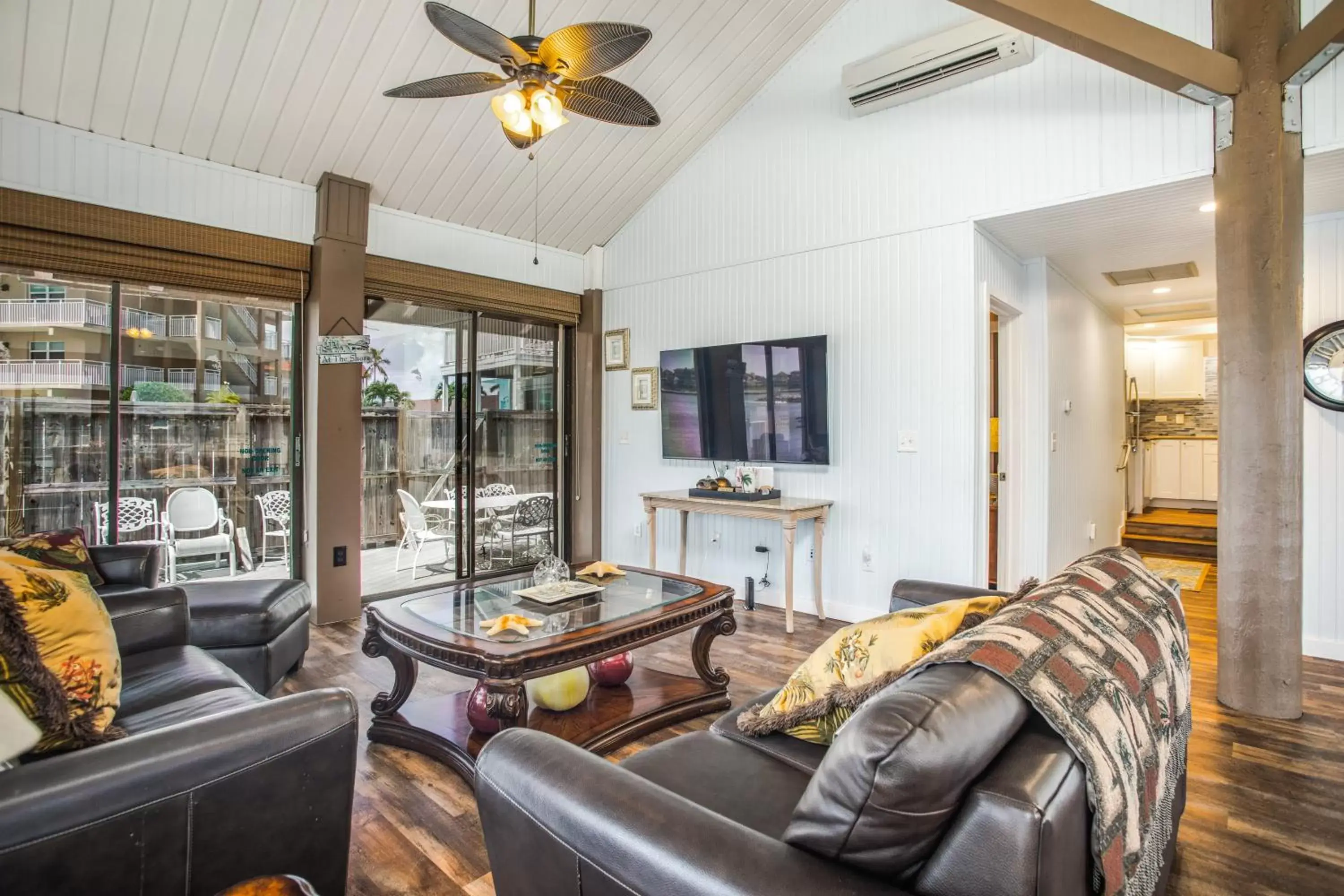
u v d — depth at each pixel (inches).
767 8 154.0
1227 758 93.3
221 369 151.9
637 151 183.2
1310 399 132.9
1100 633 46.2
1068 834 32.0
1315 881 68.0
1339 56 105.9
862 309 157.3
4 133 119.2
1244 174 106.4
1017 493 174.1
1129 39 95.9
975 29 131.8
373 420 179.8
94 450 135.8
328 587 157.8
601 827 39.8
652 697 104.5
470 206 182.2
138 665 83.8
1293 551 105.3
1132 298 219.0
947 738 32.3
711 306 187.3
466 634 87.5
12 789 42.2
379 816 79.9
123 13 113.8
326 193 154.9
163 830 47.3
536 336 215.0
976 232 142.6
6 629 48.3
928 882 32.9
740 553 182.2
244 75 129.7
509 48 97.2
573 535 222.4
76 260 127.6
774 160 173.5
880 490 154.9
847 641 56.1
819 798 35.4
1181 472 304.7
